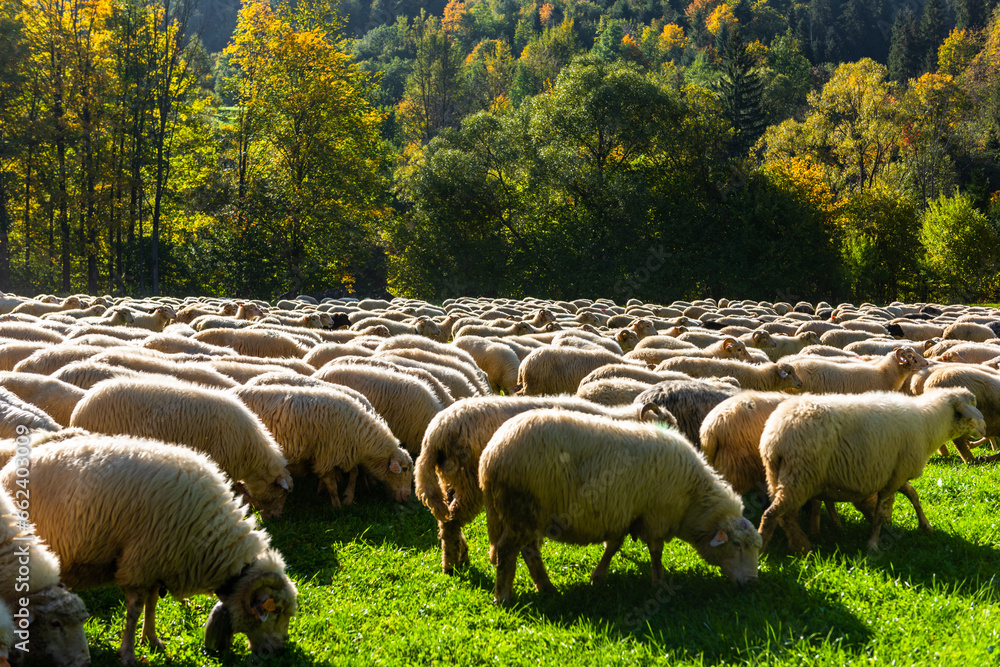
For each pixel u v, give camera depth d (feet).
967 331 68.85
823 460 22.76
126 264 158.40
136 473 16.39
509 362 47.88
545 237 176.24
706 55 392.27
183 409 23.82
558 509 19.94
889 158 265.34
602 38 414.41
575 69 184.24
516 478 19.67
